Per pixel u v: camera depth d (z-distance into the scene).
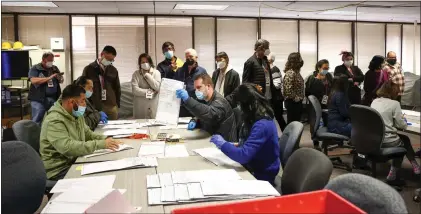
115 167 2.18
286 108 5.20
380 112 3.73
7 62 6.02
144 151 2.58
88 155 2.52
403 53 9.06
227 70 4.66
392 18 8.47
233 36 8.09
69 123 2.64
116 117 4.84
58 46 7.09
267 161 2.37
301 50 8.50
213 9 7.14
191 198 1.65
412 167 4.15
